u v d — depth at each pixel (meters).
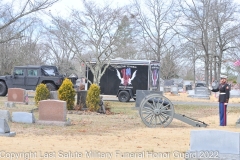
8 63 40.59
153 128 14.41
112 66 28.88
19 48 41.91
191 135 8.27
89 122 15.87
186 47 48.25
